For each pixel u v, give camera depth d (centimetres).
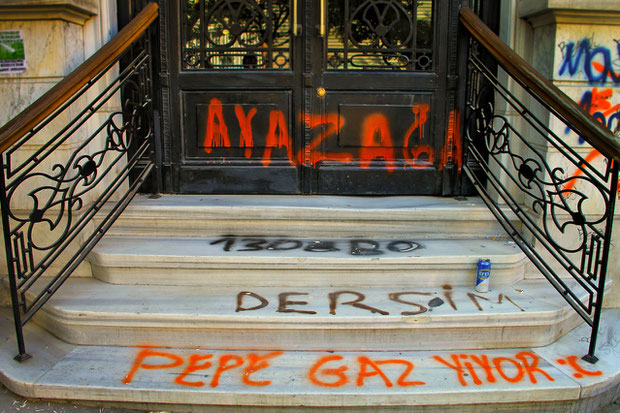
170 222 333
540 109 323
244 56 362
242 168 372
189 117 367
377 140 370
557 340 288
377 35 360
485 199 336
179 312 267
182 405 243
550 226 323
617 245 329
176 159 371
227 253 300
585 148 316
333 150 372
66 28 305
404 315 266
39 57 302
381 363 259
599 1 292
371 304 278
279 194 375
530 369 257
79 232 289
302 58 359
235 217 332
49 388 241
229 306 274
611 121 317
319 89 362
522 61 285
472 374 252
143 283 303
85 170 274
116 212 328
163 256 296
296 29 354
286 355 265
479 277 295
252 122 366
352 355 266
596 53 308
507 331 275
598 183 254
